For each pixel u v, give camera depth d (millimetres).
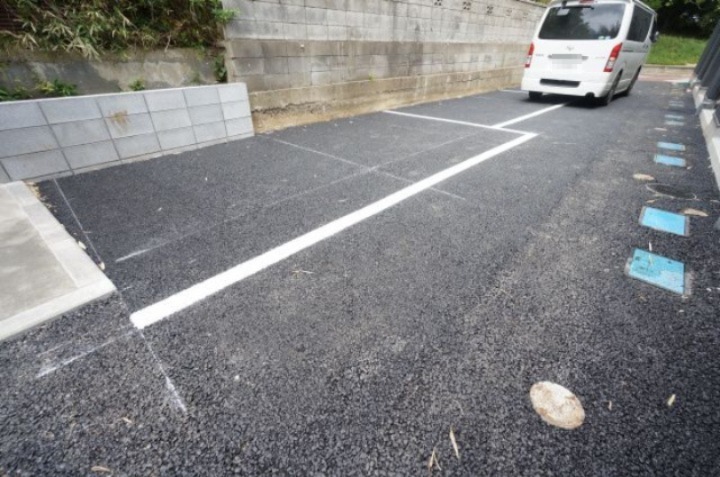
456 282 1837
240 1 3773
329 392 1262
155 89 3596
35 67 2977
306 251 2098
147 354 1407
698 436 1126
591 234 2305
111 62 3340
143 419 1173
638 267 1967
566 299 1721
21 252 1976
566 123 5492
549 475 1022
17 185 2795
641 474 1025
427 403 1225
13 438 1114
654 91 9375
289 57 4477
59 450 1085
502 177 3246
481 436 1124
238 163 3525
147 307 1646
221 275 1873
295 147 4051
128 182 3041
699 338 1496
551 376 1325
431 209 2629
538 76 6914
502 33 8250
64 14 2977
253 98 4324
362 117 5688
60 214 2496
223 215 2510
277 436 1123
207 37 3912
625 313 1632
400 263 1990
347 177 3201
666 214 2568
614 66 6227
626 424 1161
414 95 6703
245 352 1419
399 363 1374
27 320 1506
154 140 3572
